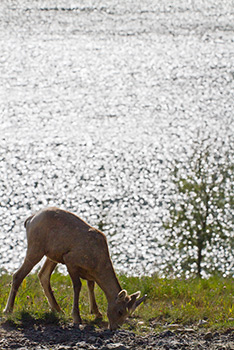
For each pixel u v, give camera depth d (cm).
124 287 2683
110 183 8469
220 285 2983
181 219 6775
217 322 2098
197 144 9788
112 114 11781
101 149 9919
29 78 13512
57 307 2198
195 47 14562
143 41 15188
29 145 10000
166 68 13750
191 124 10950
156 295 2622
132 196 7950
